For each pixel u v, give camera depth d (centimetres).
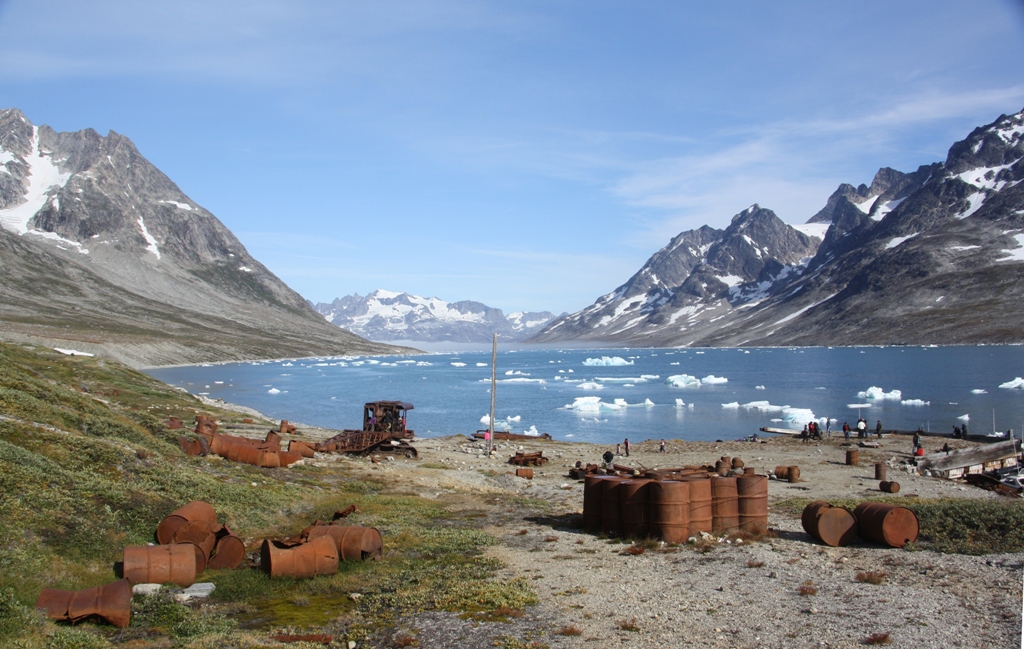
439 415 10988
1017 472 4588
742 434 8669
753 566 2053
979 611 1567
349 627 1585
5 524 1791
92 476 2344
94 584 1716
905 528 2295
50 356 8575
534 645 1442
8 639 1320
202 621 1568
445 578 1955
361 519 2722
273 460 3872
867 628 1484
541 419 10450
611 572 2017
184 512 2048
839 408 11338
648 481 2500
